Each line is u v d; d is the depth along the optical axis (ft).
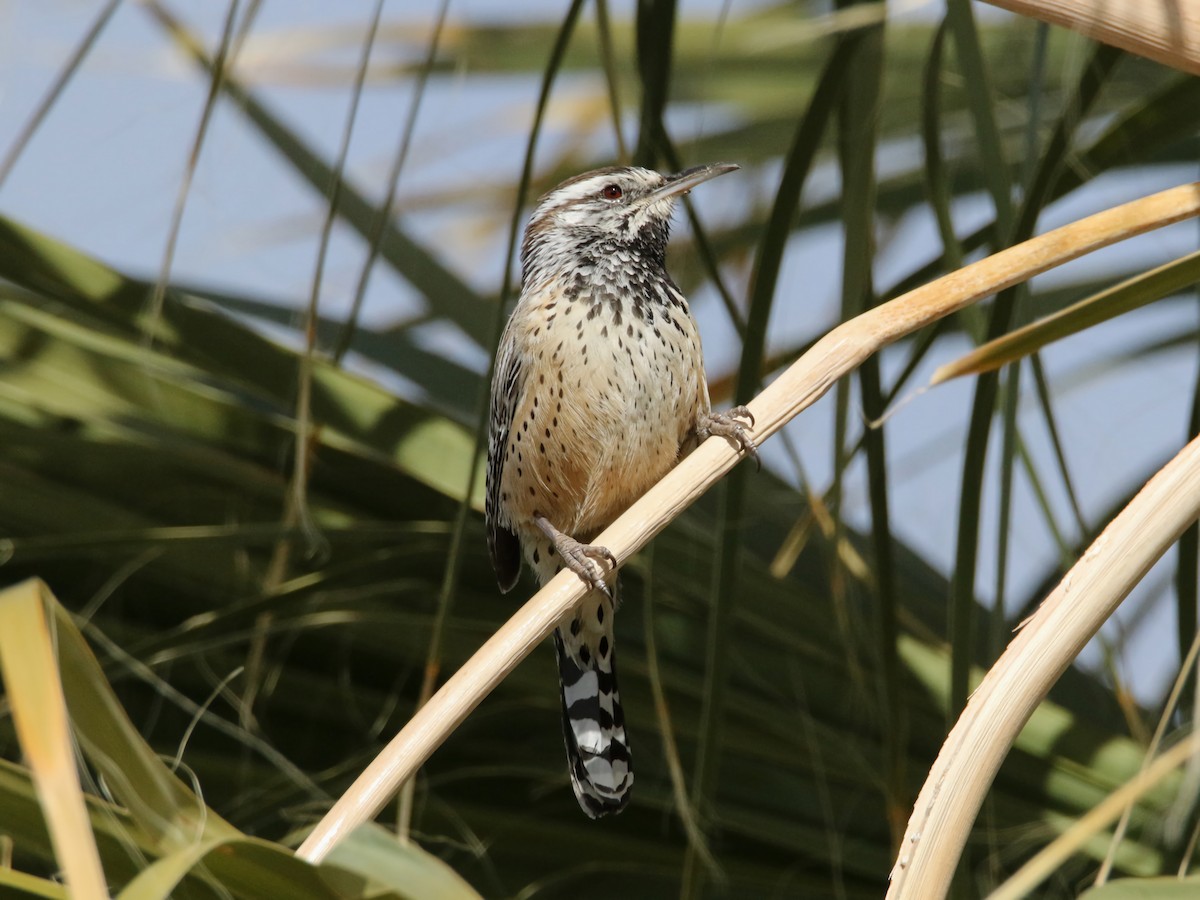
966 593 13.84
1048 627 9.05
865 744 18.33
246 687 18.70
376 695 19.25
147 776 8.70
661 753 19.16
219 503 19.67
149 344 16.01
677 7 16.08
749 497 20.25
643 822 19.07
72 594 19.36
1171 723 17.87
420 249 21.88
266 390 19.30
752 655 18.57
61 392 19.27
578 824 19.26
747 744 18.61
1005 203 13.73
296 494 16.01
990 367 11.08
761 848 18.60
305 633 19.03
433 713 9.90
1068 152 14.82
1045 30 14.26
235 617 17.34
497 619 20.43
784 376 11.32
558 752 19.79
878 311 11.24
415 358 21.34
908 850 8.64
